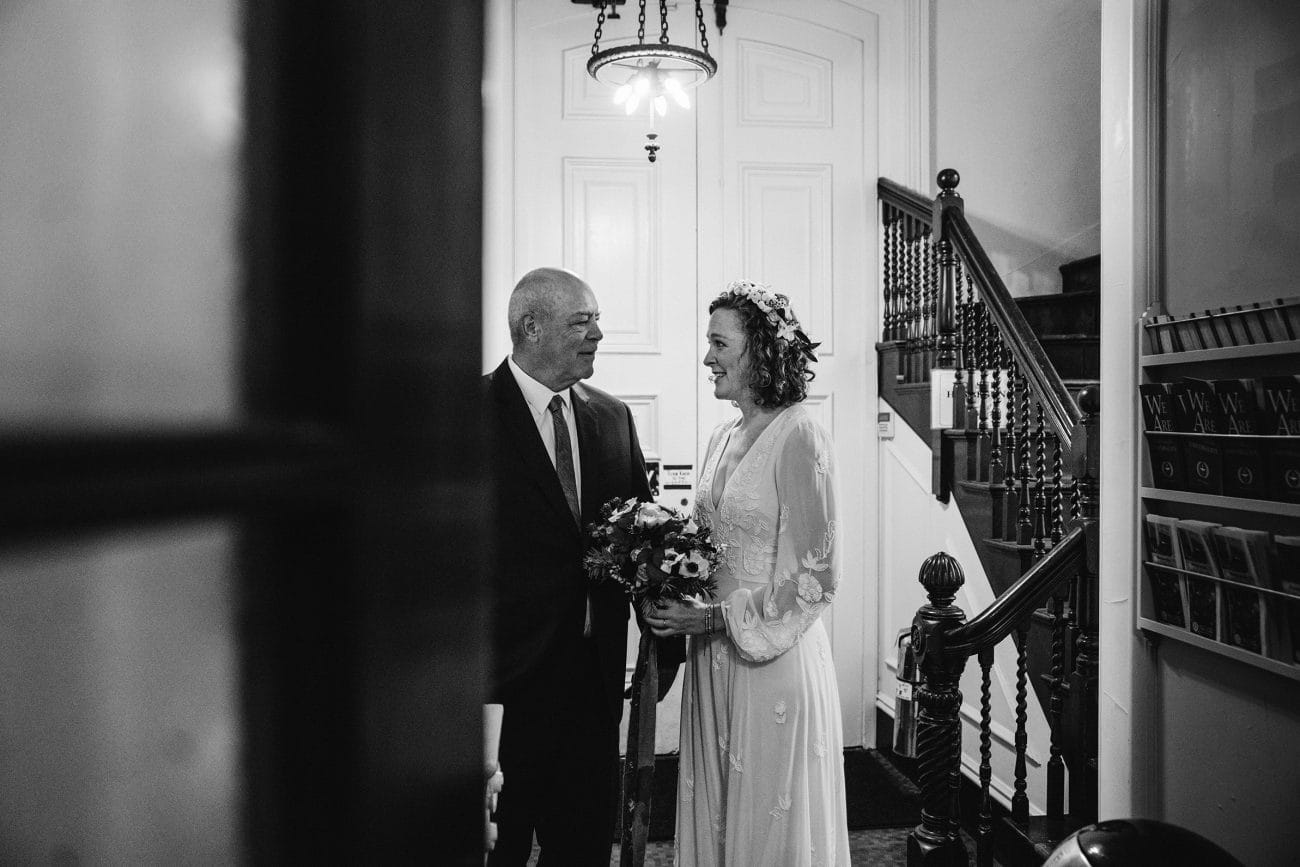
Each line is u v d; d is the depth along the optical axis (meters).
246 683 0.12
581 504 2.41
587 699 2.31
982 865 2.70
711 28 4.81
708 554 2.21
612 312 4.75
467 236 0.15
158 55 0.11
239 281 0.11
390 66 0.14
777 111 4.86
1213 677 1.90
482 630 0.16
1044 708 3.12
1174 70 2.00
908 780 4.11
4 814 0.10
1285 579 1.66
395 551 0.14
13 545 0.09
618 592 2.38
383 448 0.13
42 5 0.10
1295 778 1.68
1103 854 1.19
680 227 4.79
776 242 4.84
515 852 2.23
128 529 0.10
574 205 4.72
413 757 0.14
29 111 0.10
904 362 4.45
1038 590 2.76
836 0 4.89
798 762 2.20
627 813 2.31
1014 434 3.60
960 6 4.98
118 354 0.10
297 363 0.12
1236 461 1.78
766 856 2.17
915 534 4.35
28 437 0.09
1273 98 1.71
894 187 4.62
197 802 0.11
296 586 0.12
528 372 2.40
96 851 0.10
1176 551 1.95
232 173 0.12
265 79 0.12
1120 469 2.16
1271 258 1.71
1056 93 5.11
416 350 0.14
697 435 4.77
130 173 0.10
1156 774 2.08
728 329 2.36
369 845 0.14
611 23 4.74
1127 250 2.13
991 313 3.54
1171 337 1.98
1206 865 1.16
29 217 0.10
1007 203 5.06
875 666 4.73
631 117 4.76
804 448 2.25
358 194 0.13
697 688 2.36
